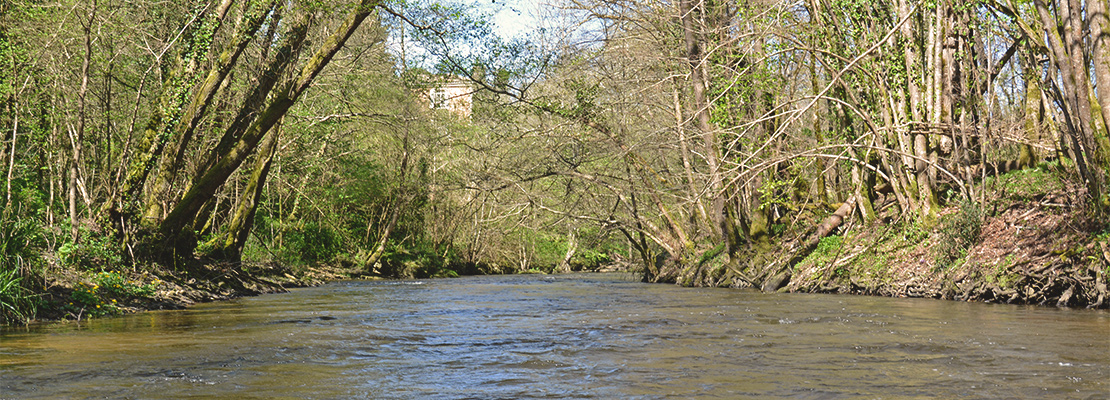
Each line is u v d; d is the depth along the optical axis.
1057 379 5.20
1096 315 9.71
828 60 17.00
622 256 46.25
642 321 9.80
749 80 18.41
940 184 16.92
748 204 22.86
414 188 36.94
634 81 22.61
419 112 32.00
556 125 24.61
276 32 18.27
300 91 17.75
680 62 20.94
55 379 5.44
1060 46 12.57
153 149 16.12
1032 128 17.16
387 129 32.66
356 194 36.84
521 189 27.59
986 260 13.30
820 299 14.23
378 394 4.93
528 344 7.45
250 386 5.20
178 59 16.58
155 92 18.61
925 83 16.44
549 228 31.81
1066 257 11.46
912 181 16.31
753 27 17.92
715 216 24.72
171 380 5.42
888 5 16.56
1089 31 12.38
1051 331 7.97
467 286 23.53
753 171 18.39
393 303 14.34
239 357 6.60
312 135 28.11
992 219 14.48
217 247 21.88
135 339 7.95
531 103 23.11
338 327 9.32
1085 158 13.14
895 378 5.31
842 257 17.28
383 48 24.97
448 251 45.41
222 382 5.36
